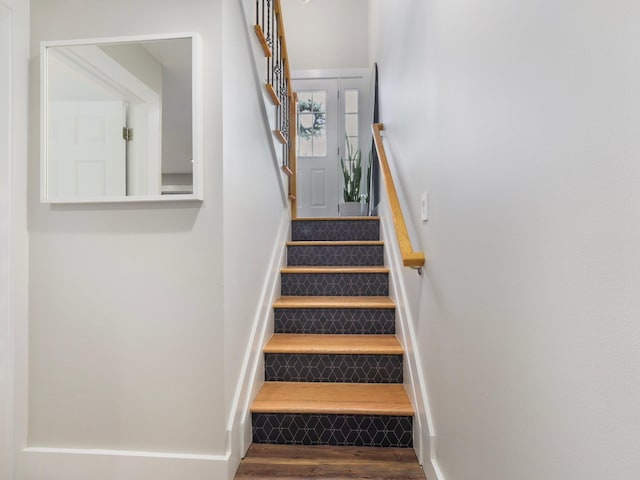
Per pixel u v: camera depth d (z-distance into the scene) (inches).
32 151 59.6
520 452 29.8
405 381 73.5
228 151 59.6
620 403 19.4
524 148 29.1
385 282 98.4
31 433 58.8
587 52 21.7
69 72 58.8
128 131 57.9
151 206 58.3
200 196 56.8
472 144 40.3
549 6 25.5
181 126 57.1
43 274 59.1
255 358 71.9
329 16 173.9
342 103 174.7
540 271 26.9
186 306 57.7
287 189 116.7
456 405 45.3
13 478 57.4
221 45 57.7
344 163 174.2
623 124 19.1
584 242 22.1
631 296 18.6
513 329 31.0
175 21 58.2
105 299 58.6
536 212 27.4
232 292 61.1
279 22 104.9
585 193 22.0
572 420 23.3
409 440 65.9
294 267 108.0
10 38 57.2
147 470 56.9
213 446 56.8
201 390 57.3
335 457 62.6
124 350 58.3
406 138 79.0
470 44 40.9
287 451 64.3
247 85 71.6
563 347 24.2
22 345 58.4
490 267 35.6
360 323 87.3
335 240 122.0
